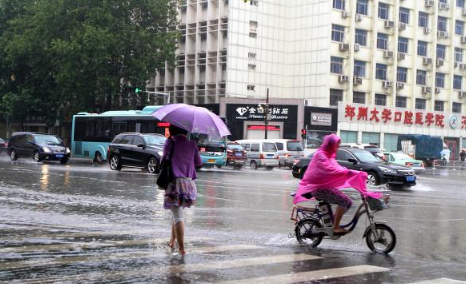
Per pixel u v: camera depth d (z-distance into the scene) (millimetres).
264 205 13750
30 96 51906
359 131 54000
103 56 42031
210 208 12812
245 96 53406
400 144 51000
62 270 6297
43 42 46688
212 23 54344
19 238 8234
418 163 33062
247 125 50875
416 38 59219
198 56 55781
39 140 32062
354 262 7355
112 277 6027
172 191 7273
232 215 11727
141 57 44250
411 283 6227
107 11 43344
